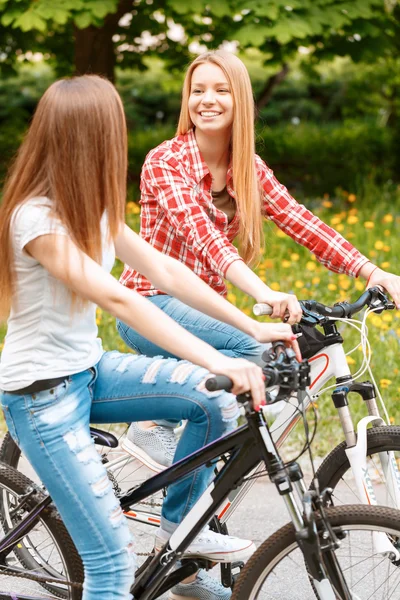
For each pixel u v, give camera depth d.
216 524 4.35
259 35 12.48
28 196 3.34
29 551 4.30
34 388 3.45
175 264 3.79
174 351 3.23
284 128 26.06
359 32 13.92
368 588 4.17
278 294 3.90
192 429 3.77
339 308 4.01
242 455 3.66
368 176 18.31
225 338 4.42
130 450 4.59
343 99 28.72
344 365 4.09
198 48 17.28
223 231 4.71
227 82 4.44
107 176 3.37
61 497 3.52
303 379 3.48
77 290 3.29
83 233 3.31
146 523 4.47
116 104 3.38
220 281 4.74
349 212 14.02
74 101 3.32
